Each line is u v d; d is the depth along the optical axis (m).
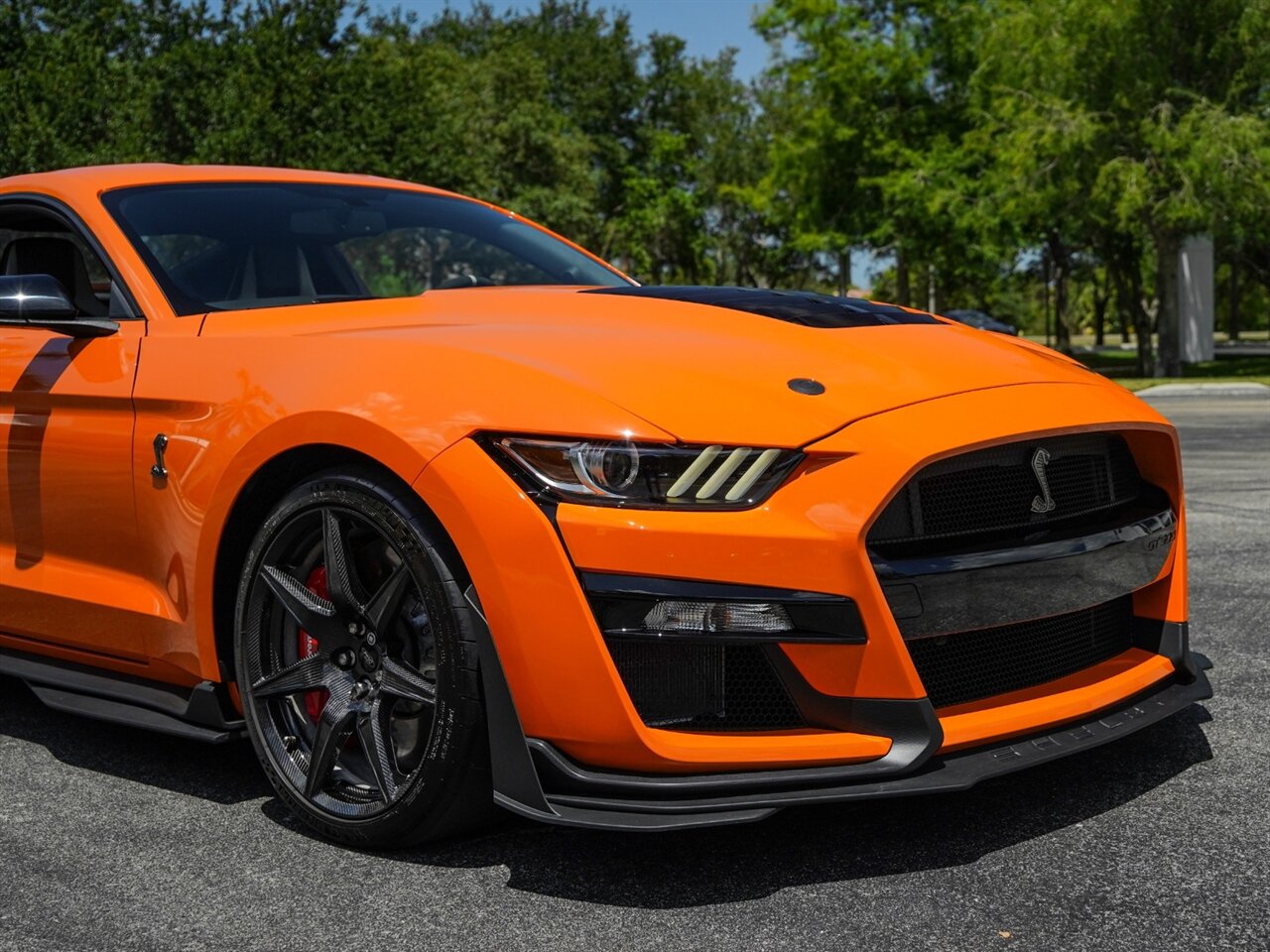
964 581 2.21
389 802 2.27
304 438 2.35
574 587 2.07
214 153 18.94
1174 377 22.91
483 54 42.12
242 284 3.05
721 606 2.07
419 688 2.26
